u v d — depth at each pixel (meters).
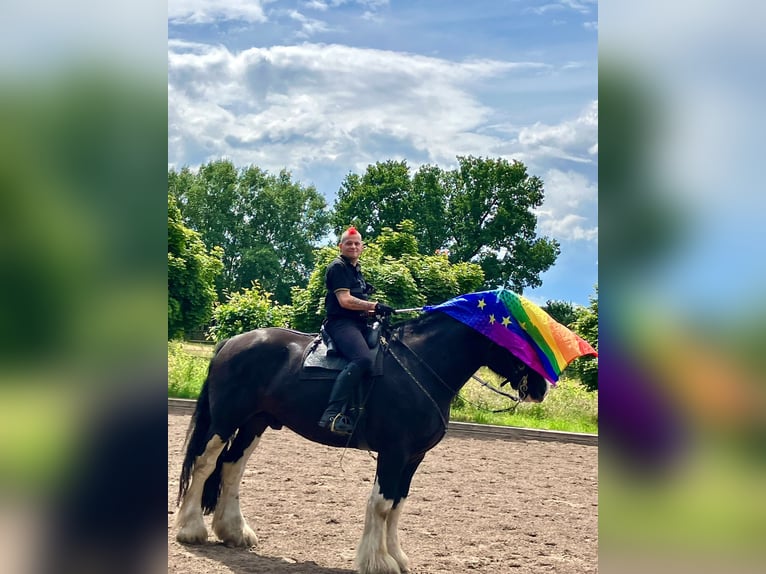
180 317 19.47
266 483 9.34
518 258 49.34
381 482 6.02
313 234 66.00
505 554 6.85
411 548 6.91
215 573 5.78
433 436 6.17
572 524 8.17
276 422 6.75
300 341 6.62
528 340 6.10
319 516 7.86
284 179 66.00
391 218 51.22
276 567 6.05
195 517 6.66
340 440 6.28
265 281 61.41
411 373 6.14
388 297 16.08
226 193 62.81
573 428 16.17
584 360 16.81
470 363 6.30
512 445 13.83
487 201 49.78
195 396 16.61
